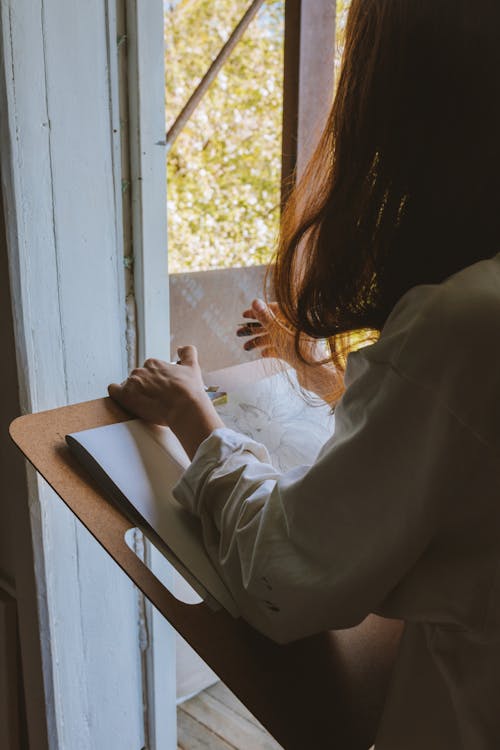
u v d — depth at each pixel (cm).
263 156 159
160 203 98
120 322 100
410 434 44
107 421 73
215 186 163
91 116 88
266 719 49
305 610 48
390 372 44
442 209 49
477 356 42
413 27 47
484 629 46
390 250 52
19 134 82
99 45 86
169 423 71
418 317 43
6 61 79
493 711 47
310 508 48
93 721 117
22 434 70
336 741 49
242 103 158
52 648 107
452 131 47
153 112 93
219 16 153
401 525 45
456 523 45
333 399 81
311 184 62
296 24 112
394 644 58
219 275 137
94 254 94
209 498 59
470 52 45
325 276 56
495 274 44
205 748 139
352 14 52
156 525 60
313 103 117
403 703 52
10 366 93
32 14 79
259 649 54
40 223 87
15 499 101
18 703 118
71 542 104
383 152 50
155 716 126
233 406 78
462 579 46
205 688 156
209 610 55
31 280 89
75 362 96
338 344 75
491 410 42
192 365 79
